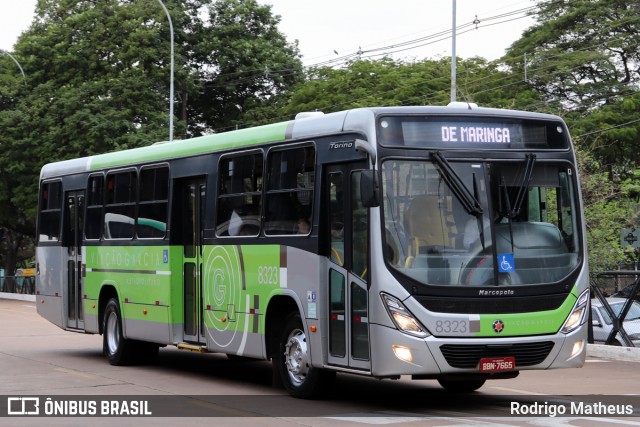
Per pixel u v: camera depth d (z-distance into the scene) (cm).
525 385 1488
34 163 4619
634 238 2156
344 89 4784
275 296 1345
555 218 1215
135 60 4616
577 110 4694
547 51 4853
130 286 1720
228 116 5169
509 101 4566
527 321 1163
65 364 1786
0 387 1446
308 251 1269
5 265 6738
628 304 1955
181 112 5000
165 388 1428
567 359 1188
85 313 1881
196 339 1541
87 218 1889
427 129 1181
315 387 1280
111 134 4394
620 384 1502
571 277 1200
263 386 1453
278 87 5188
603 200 2472
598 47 4803
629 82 4850
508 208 1184
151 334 1650
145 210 1689
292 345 1319
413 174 1165
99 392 1385
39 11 4931
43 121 4541
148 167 1686
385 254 1142
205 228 1510
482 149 1192
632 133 4322
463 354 1136
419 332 1129
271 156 1367
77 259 1927
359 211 1191
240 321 1412
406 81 4700
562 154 1235
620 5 4928
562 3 5072
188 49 4959
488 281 1155
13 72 4825
